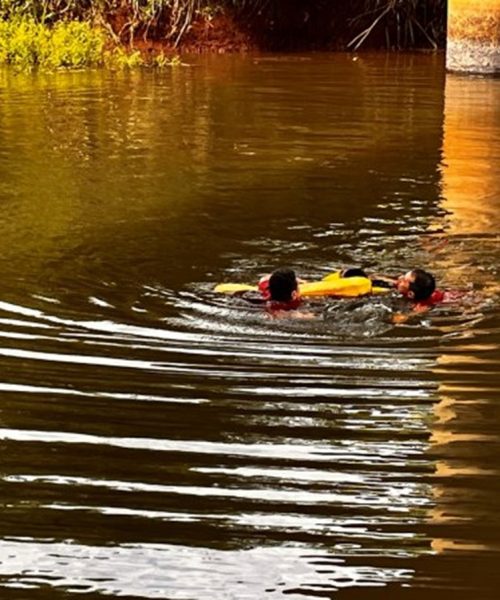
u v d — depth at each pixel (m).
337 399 6.37
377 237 9.90
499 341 7.26
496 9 19.72
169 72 20.19
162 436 5.91
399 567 4.79
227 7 23.91
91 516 5.14
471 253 9.42
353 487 5.40
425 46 24.44
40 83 18.73
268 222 10.30
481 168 12.59
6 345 7.11
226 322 7.57
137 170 12.36
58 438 5.88
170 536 4.99
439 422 6.09
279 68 20.92
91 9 23.06
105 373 6.68
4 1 22.41
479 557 4.85
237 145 13.75
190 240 9.66
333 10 24.45
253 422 6.06
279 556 4.85
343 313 7.70
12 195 11.17
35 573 4.73
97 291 8.26
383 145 13.84
